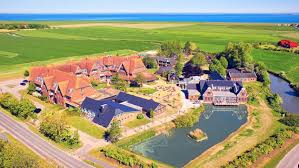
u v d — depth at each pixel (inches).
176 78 7111.2
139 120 4953.3
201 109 5502.0
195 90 6043.3
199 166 3737.7
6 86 6732.3
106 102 5128.0
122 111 4813.0
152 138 4512.8
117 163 3720.5
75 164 3656.5
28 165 3102.9
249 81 7244.1
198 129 4626.0
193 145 4298.7
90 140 4303.6
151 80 6958.7
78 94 5447.8
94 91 5723.4
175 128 4827.8
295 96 6432.1
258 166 3695.9
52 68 6220.5
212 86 5915.4
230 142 4345.5
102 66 7126.0
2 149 3302.2
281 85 7229.3
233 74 7268.7
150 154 4040.4
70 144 4141.2
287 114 5236.2
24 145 4028.1
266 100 6063.0
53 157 3779.5
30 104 4980.3
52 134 4229.8
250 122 5027.1
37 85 6161.4
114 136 4234.7
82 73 6815.9
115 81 6688.0
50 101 5757.9
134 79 6688.0
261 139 4409.5
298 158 3875.5
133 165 3649.1
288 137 4404.5
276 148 4119.1
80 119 4950.8
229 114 5447.8
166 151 4128.9
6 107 5334.6
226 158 3909.9
